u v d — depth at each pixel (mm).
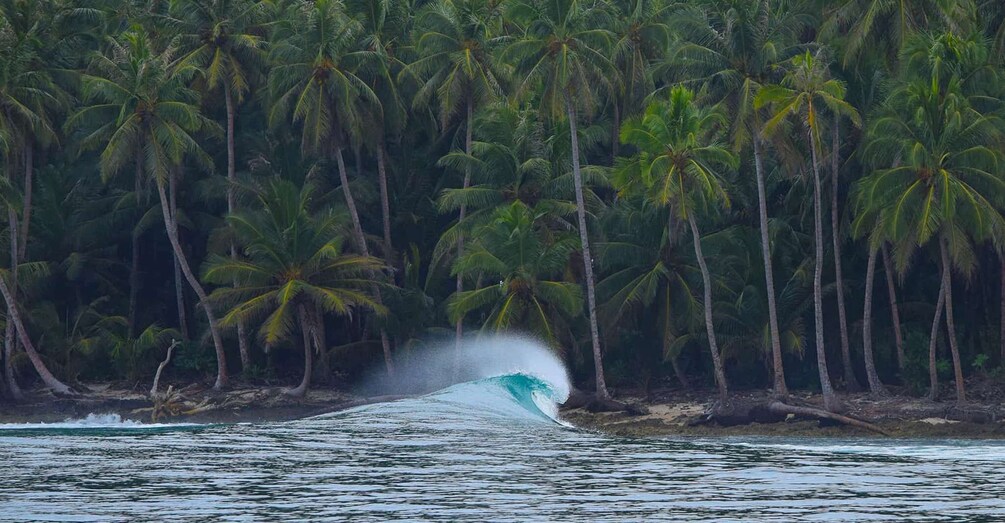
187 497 110812
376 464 137250
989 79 190750
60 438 174125
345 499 109312
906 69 192500
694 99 197125
